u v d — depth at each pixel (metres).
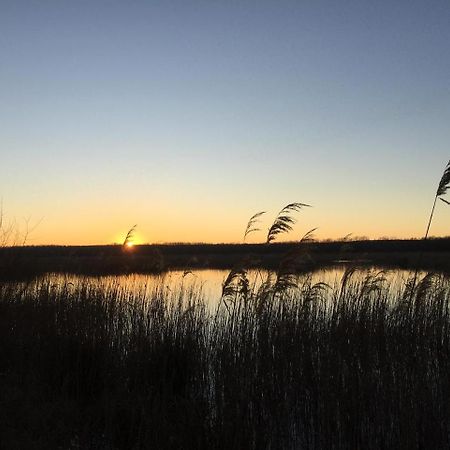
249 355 9.45
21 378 10.66
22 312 13.62
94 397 10.01
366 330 10.31
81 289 14.17
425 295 11.73
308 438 8.51
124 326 11.72
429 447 8.02
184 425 8.03
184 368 10.28
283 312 11.06
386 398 8.41
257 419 8.40
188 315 11.46
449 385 8.66
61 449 7.97
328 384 8.77
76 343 10.87
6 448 7.61
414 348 10.01
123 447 8.18
